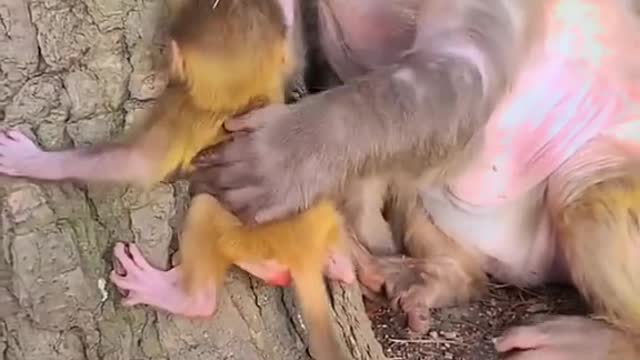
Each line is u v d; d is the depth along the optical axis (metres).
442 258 1.12
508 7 1.03
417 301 1.09
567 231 1.08
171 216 0.89
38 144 0.85
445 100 0.96
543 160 1.09
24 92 0.85
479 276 1.13
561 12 1.06
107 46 0.86
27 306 0.86
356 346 0.99
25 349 0.87
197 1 0.85
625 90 1.08
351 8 1.05
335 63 1.08
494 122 1.06
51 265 0.86
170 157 0.85
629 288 1.07
